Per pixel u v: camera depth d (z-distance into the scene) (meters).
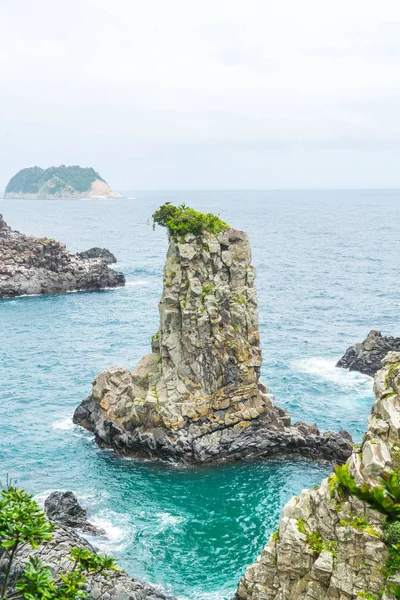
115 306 145.00
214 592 48.81
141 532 56.62
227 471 68.25
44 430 77.56
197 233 73.44
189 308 72.06
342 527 37.72
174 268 73.88
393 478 12.18
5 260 160.00
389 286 166.50
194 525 57.88
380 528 36.91
